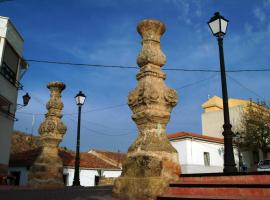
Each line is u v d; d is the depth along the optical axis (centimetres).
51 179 1302
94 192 994
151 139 753
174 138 3219
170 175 730
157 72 821
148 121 774
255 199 526
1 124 1744
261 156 3594
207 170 3180
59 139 1388
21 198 848
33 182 1284
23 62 1959
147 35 855
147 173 704
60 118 1428
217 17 998
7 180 1664
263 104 3697
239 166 3334
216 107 4269
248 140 3512
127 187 730
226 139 891
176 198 638
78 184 1622
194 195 644
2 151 1747
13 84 1831
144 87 792
